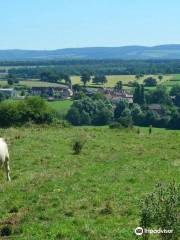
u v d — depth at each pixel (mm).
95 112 120625
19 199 22672
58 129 52219
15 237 17547
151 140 43000
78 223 18891
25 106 58125
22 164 31641
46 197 22734
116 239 17000
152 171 28641
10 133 46812
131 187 24453
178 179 26297
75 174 27984
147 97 151875
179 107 135250
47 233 17719
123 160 32719
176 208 14297
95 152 36156
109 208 20375
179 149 37875
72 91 195750
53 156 34312
